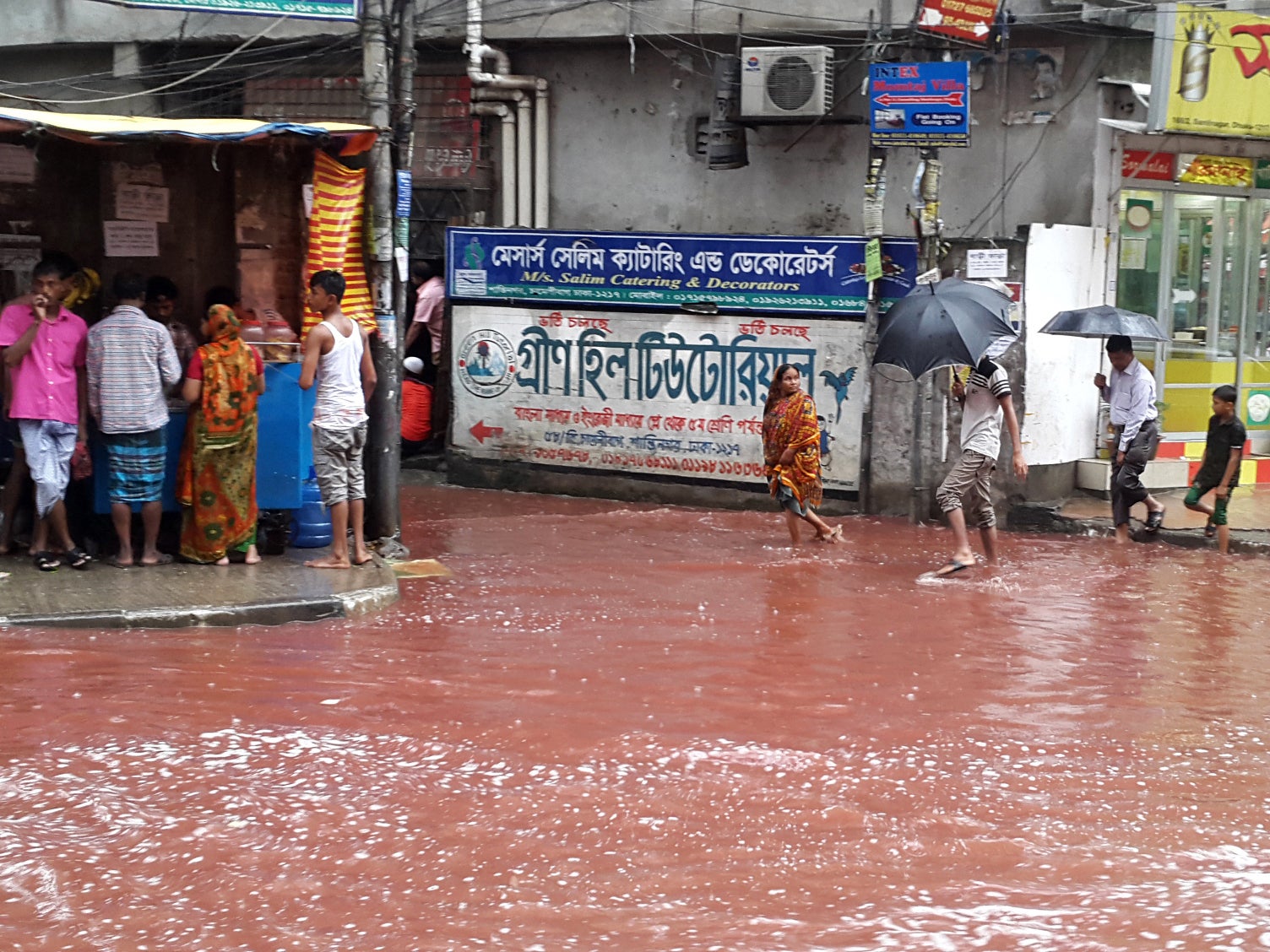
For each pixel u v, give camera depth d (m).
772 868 4.78
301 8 10.12
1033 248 12.84
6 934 4.20
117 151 9.89
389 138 10.30
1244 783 5.80
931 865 4.84
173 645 7.57
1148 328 12.01
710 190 15.55
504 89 15.75
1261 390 15.50
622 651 7.79
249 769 5.63
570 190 16.11
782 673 7.37
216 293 9.78
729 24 14.67
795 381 11.59
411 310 16.42
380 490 10.65
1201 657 8.10
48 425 8.63
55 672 6.88
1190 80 12.80
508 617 8.64
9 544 9.23
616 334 14.44
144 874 4.65
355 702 6.57
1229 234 15.03
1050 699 7.05
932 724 6.52
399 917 4.35
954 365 10.11
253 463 9.27
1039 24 13.48
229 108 16.86
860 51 14.58
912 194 14.45
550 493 14.91
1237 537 12.07
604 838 5.02
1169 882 4.73
